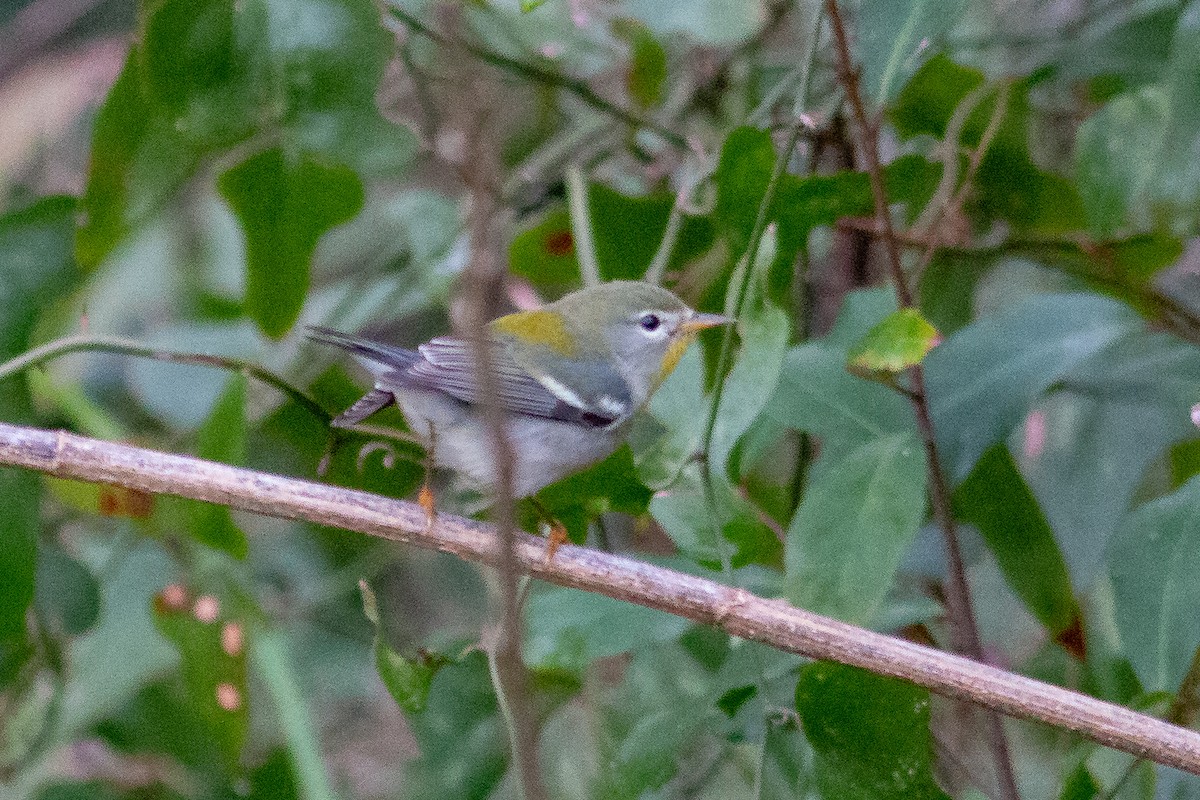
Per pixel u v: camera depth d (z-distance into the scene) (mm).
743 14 9945
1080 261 9781
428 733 9039
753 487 9852
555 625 8109
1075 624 8906
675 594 7078
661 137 10773
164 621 8898
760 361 7820
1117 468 9922
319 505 7215
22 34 11562
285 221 8305
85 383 11617
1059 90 10617
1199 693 7660
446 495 9656
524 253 10508
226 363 8117
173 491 7070
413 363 7941
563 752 9469
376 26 7980
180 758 9781
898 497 7414
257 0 7875
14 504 8016
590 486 8711
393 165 8047
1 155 10859
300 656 11227
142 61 7801
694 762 9695
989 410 8438
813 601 7352
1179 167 7824
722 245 10008
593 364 8820
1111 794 7137
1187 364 9383
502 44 10594
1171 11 9641
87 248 8305
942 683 6770
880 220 8305
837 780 7180
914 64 8289
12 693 9539
